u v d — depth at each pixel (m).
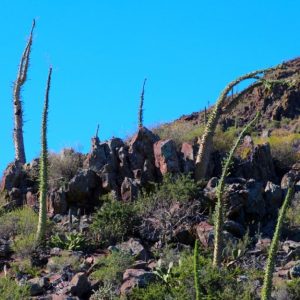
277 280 20.41
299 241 24.19
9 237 24.83
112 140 27.88
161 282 20.45
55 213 25.89
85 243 23.58
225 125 46.44
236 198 24.69
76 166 28.50
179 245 23.11
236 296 19.45
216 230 21.44
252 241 23.55
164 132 32.00
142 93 36.59
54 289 20.97
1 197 27.86
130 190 25.92
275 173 29.00
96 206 26.30
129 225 24.22
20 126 34.72
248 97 58.81
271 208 25.38
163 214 24.06
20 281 21.31
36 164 28.86
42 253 23.23
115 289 20.48
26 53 35.03
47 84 25.56
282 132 46.84
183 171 26.98
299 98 55.59
